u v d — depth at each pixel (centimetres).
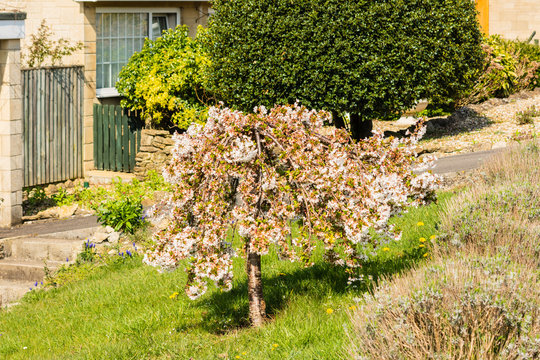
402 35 1468
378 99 1491
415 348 482
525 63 2431
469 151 1634
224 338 670
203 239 630
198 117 1591
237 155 626
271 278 814
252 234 625
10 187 1296
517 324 482
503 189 817
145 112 1634
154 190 1505
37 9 1648
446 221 772
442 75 1545
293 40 1456
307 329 620
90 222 1311
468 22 1598
